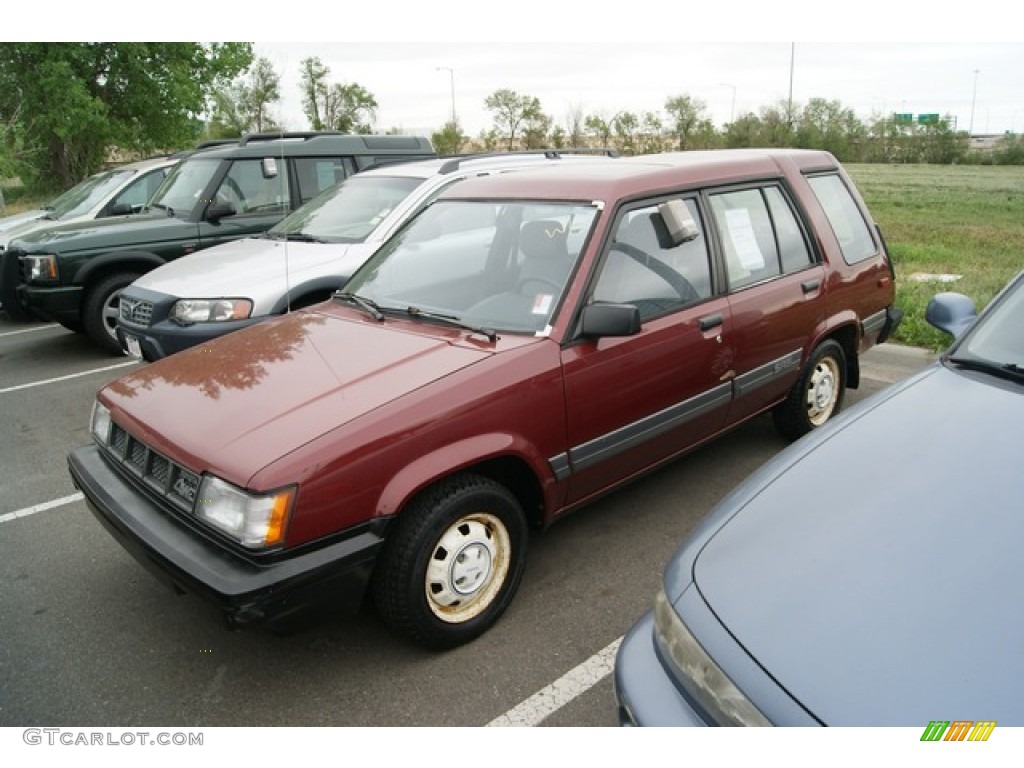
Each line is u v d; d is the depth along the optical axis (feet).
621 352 11.00
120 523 9.32
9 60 73.97
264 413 9.15
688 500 13.79
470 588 9.87
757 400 13.87
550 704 8.93
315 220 21.93
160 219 25.89
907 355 22.09
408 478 8.88
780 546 6.50
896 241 54.95
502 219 12.12
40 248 24.22
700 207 12.74
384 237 20.10
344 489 8.46
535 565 11.89
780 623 5.78
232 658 10.04
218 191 25.81
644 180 11.96
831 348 15.40
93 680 9.72
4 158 76.54
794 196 14.84
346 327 11.64
